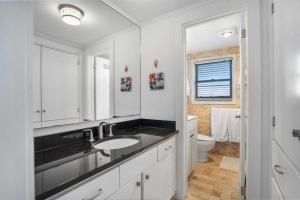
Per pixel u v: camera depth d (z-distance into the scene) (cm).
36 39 117
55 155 107
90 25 157
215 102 337
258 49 140
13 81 50
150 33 209
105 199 93
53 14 128
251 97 142
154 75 206
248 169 144
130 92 204
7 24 49
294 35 81
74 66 145
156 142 142
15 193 50
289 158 86
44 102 122
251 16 143
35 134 116
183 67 186
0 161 47
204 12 168
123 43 193
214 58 338
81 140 144
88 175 81
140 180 125
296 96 78
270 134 133
